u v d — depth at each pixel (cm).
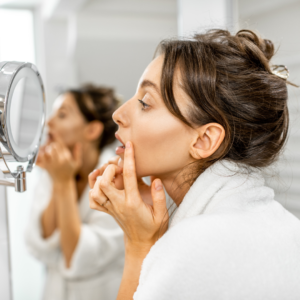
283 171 77
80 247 111
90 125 127
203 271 37
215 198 46
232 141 47
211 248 38
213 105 45
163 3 140
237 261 38
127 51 145
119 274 121
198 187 47
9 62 40
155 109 47
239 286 37
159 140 47
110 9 138
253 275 38
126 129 49
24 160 43
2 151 39
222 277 37
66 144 126
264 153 49
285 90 50
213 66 46
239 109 47
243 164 49
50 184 126
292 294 39
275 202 48
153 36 143
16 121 41
